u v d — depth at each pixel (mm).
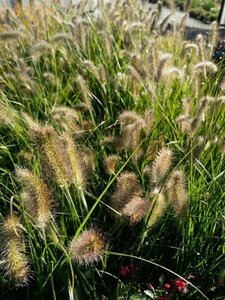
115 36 844
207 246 385
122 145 432
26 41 820
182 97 599
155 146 446
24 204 317
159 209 336
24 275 281
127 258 386
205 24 2232
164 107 524
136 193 338
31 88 595
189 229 374
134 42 723
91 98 605
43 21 852
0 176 452
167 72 506
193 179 408
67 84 638
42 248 354
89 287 346
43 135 295
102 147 476
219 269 378
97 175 448
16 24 830
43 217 286
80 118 516
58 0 950
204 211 394
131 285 361
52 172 306
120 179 340
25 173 283
